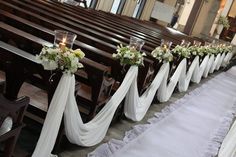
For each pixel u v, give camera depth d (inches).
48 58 110.2
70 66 111.3
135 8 687.7
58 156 139.9
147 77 211.2
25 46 145.3
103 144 162.6
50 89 118.0
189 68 342.6
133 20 573.0
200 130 238.8
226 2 836.0
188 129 232.8
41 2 346.9
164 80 251.3
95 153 151.6
